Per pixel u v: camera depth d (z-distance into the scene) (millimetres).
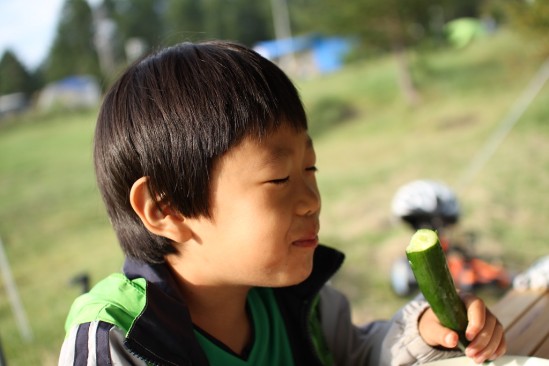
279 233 888
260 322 1135
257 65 972
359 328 1382
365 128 11789
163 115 923
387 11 12281
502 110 10133
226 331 1079
